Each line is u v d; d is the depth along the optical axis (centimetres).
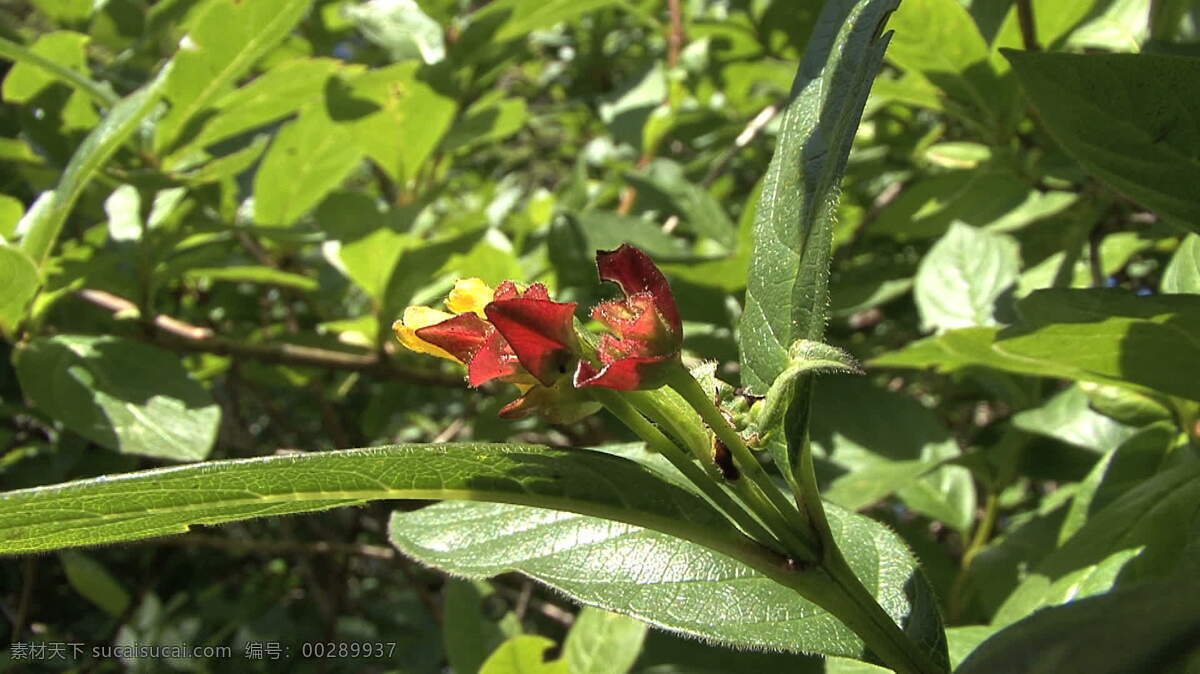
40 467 27
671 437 10
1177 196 11
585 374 9
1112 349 12
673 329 9
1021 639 7
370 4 29
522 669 17
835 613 9
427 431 38
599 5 30
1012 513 29
